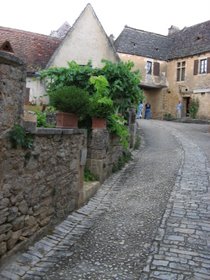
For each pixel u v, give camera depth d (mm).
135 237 5402
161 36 35469
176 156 11727
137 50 32500
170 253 4805
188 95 30969
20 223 4621
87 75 9617
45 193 5324
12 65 4199
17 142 4324
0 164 4086
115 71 9539
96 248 5031
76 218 6250
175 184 8227
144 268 4398
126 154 11086
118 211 6637
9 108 4215
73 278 4160
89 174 8336
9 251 4395
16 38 16875
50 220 5547
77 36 17156
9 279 4059
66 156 6066
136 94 10000
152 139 16094
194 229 5629
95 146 8336
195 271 4328
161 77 33250
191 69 30812
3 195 4188
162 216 6219
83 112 6805
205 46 29797
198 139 16656
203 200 7105
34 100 15016
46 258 4691
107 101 8156
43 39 17734
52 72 9914
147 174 9383
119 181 8836
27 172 4730
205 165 10391
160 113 33375
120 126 9359
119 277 4188
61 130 5641
